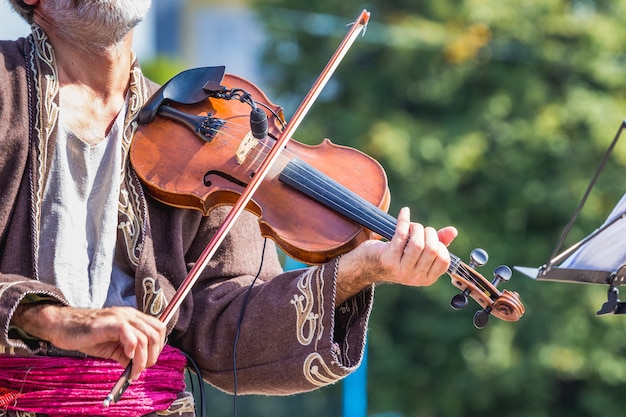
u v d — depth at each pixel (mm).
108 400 6383
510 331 28016
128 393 7227
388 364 28062
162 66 29188
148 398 7301
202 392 7750
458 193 29484
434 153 28719
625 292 28062
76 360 7152
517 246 28891
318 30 30703
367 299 7547
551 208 29062
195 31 41281
